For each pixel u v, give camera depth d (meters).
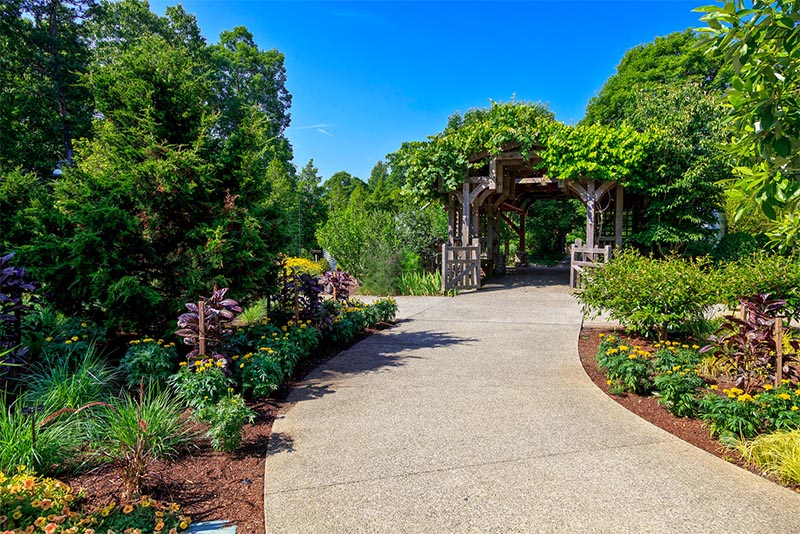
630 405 3.63
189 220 4.73
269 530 2.08
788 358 3.39
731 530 2.05
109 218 4.02
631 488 2.41
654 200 10.73
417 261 11.60
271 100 30.33
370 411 3.56
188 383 3.27
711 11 2.20
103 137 4.54
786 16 2.01
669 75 18.09
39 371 3.64
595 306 5.57
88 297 4.21
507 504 2.28
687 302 4.91
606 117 20.33
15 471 2.25
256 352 4.14
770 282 5.05
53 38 16.72
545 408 3.59
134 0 20.64
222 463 2.71
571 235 25.11
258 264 4.88
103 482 2.39
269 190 5.41
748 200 2.64
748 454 2.68
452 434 3.12
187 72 5.05
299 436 3.11
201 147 4.76
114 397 3.24
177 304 4.43
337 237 12.57
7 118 15.80
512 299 9.49
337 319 5.80
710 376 4.06
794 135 2.21
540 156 10.40
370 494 2.38
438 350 5.45
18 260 3.98
